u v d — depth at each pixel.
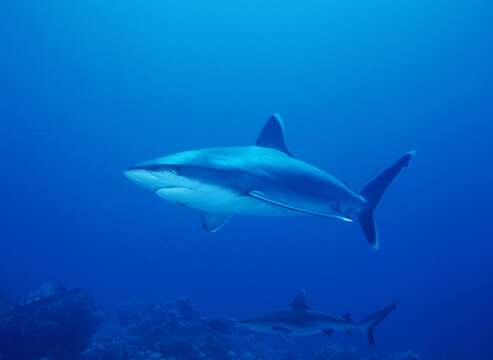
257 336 16.08
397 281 52.44
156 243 57.00
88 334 10.62
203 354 10.20
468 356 25.95
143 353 9.93
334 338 26.67
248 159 5.03
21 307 10.30
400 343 29.89
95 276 47.47
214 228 5.26
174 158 4.35
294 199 5.29
